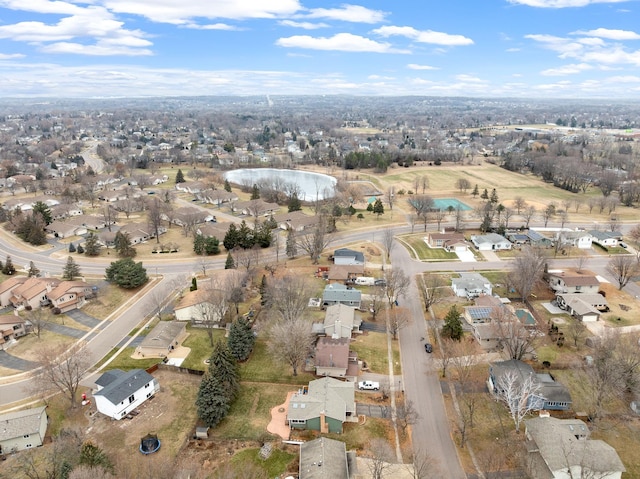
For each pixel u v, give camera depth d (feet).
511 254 424.05
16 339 280.51
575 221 519.60
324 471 168.96
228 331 282.97
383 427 205.57
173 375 244.01
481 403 221.46
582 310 298.97
